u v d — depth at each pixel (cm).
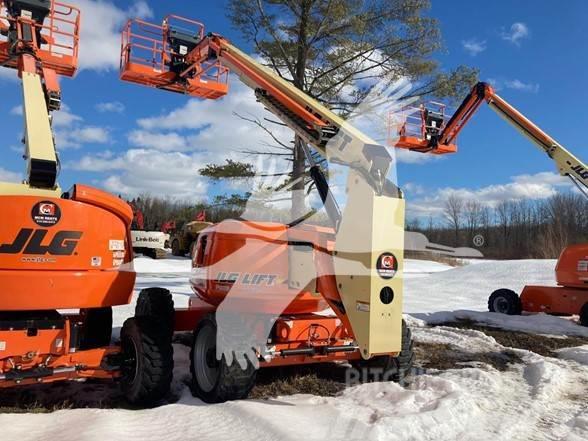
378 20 1348
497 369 665
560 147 1074
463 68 1362
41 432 374
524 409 496
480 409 485
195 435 379
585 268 1017
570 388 585
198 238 645
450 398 474
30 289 437
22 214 439
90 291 464
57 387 543
